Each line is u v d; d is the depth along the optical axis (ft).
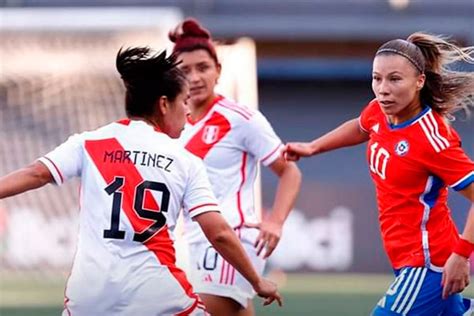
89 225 53.11
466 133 226.99
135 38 143.74
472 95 59.52
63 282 155.22
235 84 109.81
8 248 150.71
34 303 130.52
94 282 52.21
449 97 58.59
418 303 58.34
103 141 53.98
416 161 57.21
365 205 180.24
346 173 221.66
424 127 57.31
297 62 251.19
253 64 110.01
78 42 148.97
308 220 179.42
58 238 150.41
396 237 58.75
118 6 236.84
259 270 69.10
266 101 248.93
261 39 253.03
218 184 68.80
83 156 53.98
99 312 52.34
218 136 68.64
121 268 52.16
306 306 128.47
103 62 150.20
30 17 141.90
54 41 149.07
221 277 67.82
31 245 150.61
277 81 249.34
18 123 151.12
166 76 54.75
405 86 56.85
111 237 52.44
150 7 241.14
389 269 179.42
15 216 150.71
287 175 69.36
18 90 151.53
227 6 250.98
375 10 250.37
